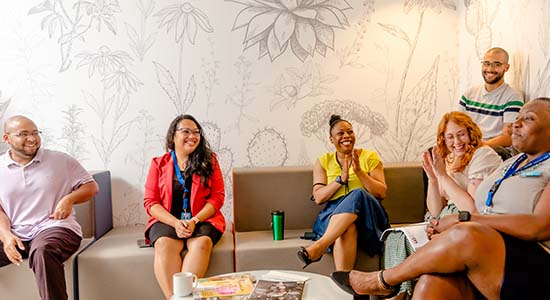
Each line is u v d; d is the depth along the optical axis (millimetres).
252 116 3551
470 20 3438
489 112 2916
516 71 2898
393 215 3318
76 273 2797
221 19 3488
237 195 3273
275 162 3586
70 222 2867
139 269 2791
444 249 1871
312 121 3570
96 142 3500
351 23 3543
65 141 3488
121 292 2797
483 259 1825
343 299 2023
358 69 3570
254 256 2846
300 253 2666
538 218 1867
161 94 3504
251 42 3508
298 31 3521
